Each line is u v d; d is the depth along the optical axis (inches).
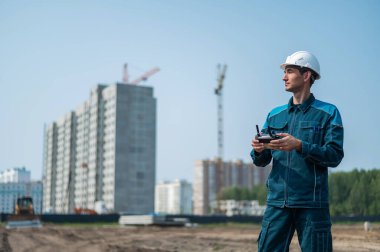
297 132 160.7
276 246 158.9
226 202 6318.9
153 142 6245.1
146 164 6166.3
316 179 153.1
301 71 163.0
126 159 6087.6
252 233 1175.0
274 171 160.9
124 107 6156.5
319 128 157.9
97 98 6535.4
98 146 6422.2
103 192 6358.3
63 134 7672.2
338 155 153.3
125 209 5999.0
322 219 153.1
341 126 156.6
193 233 1181.7
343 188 1327.5
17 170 6451.8
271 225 159.5
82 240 887.7
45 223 2022.6
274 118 169.2
